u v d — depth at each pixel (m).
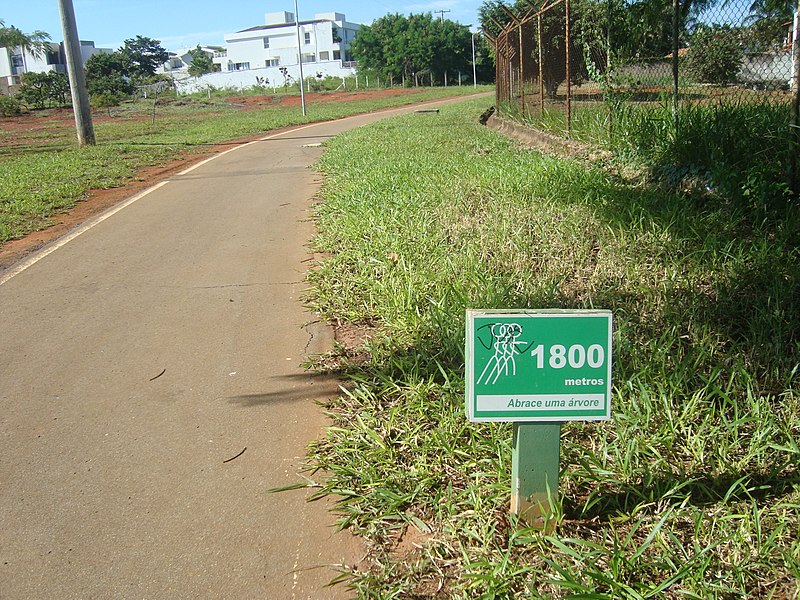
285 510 3.28
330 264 6.55
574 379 2.64
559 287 5.11
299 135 23.33
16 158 18.80
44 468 3.70
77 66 20.66
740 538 2.71
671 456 3.27
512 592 2.60
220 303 6.04
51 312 6.05
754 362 3.89
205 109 43.84
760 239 5.35
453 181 9.19
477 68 71.25
